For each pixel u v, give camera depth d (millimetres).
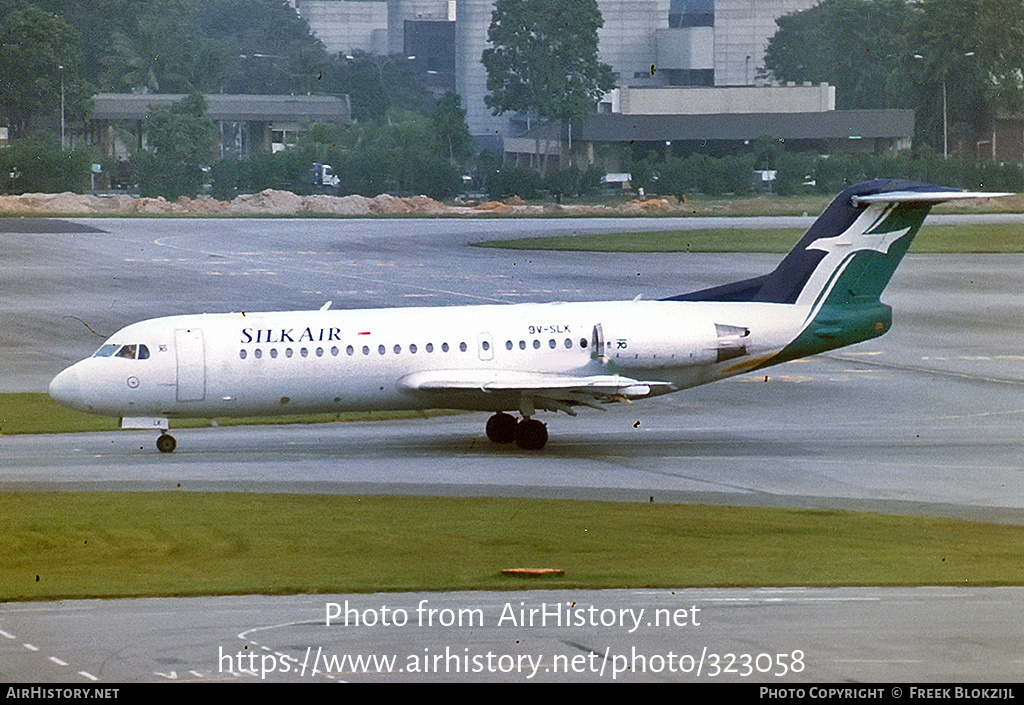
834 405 169875
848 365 198250
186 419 149875
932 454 140000
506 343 141500
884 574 90438
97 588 85375
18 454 138250
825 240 147750
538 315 144125
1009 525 109312
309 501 114312
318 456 137625
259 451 140625
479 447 143750
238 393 137500
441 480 125062
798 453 140750
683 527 106125
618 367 142750
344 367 138625
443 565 92750
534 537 101875
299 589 84938
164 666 68688
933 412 165000
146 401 136125
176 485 121562
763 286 148250
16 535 100938
